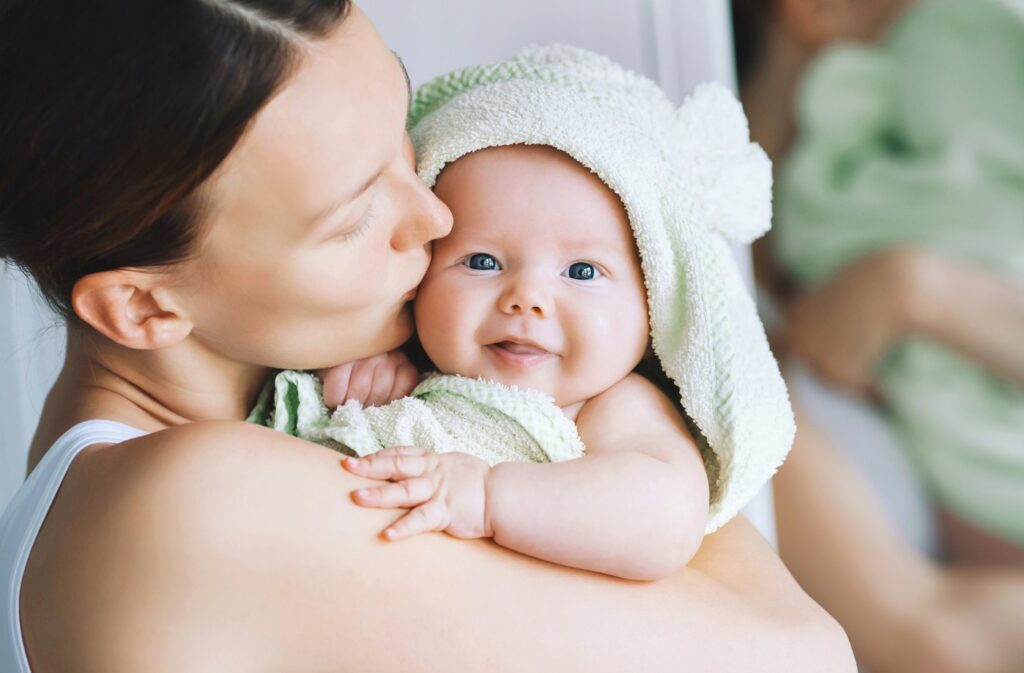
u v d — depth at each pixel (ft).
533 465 2.76
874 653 8.43
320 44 2.51
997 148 8.90
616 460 2.83
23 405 4.60
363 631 2.46
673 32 5.65
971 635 8.19
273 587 2.41
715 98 3.57
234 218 2.56
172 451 2.46
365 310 2.89
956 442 8.61
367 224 2.75
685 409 3.27
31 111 2.40
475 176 3.24
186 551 2.37
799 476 8.66
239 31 2.38
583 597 2.67
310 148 2.50
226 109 2.38
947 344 8.79
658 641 2.69
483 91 3.31
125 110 2.36
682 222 3.18
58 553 2.49
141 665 2.35
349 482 2.57
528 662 2.54
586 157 3.13
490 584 2.59
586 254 3.17
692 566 3.28
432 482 2.63
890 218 9.01
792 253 9.26
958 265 8.82
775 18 9.32
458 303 3.20
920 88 9.02
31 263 2.70
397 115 2.71
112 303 2.69
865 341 8.91
